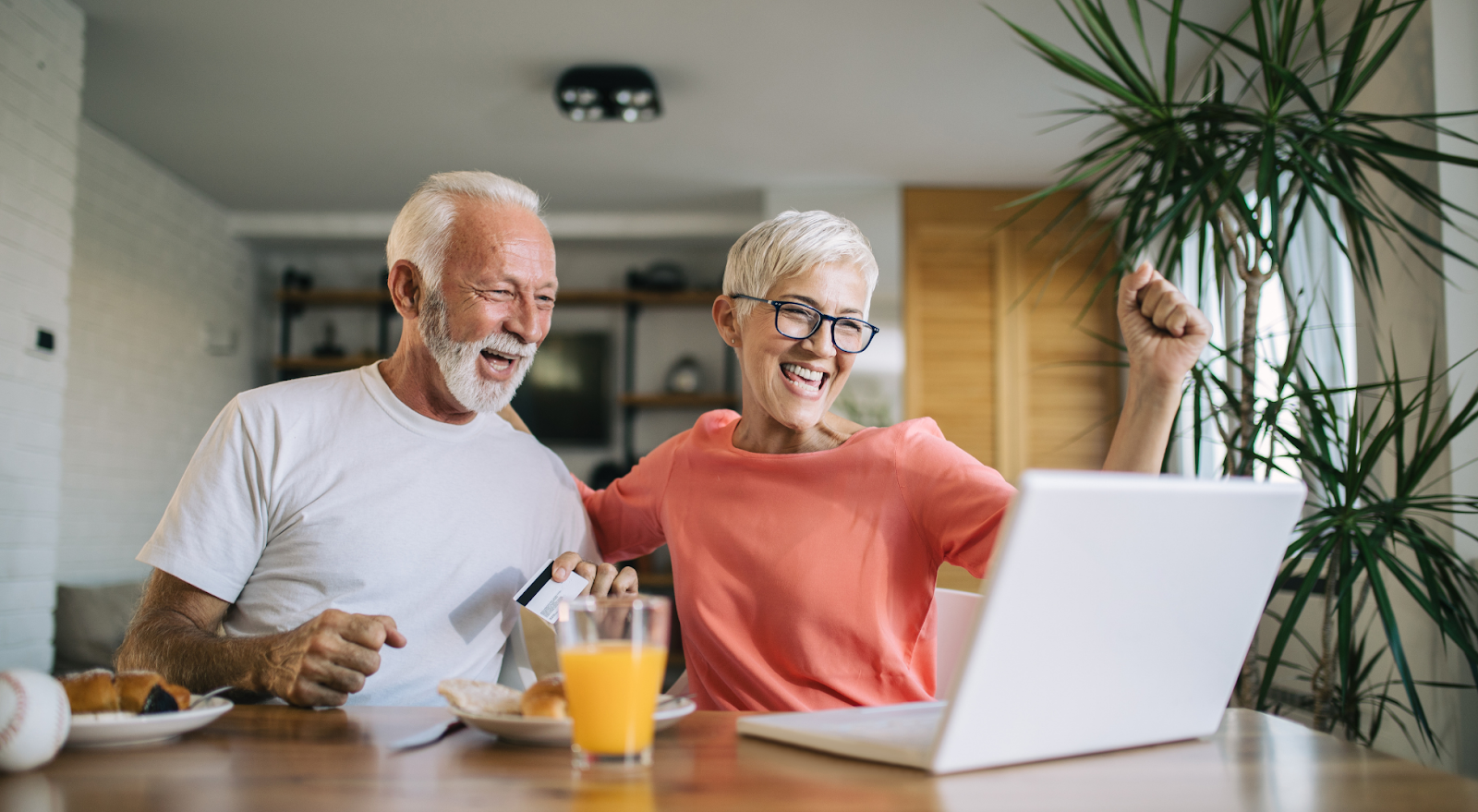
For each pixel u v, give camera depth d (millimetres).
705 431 1381
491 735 752
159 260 4715
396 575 1304
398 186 4859
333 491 1318
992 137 4078
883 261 4691
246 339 5617
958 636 1306
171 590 1251
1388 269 2365
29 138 2959
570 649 642
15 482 2906
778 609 1189
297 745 712
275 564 1311
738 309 1288
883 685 1160
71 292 4078
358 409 1370
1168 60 2141
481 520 1361
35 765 621
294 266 5852
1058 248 4605
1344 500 2119
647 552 1542
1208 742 736
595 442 5852
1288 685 2746
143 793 571
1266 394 3059
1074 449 4508
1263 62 2084
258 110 3930
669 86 3639
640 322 5926
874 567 1187
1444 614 1769
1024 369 4551
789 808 538
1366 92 2461
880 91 3658
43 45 3008
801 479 1239
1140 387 916
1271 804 558
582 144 4238
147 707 733
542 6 3092
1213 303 3564
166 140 4289
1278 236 2057
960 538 1107
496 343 1340
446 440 1388
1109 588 612
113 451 4371
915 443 1225
